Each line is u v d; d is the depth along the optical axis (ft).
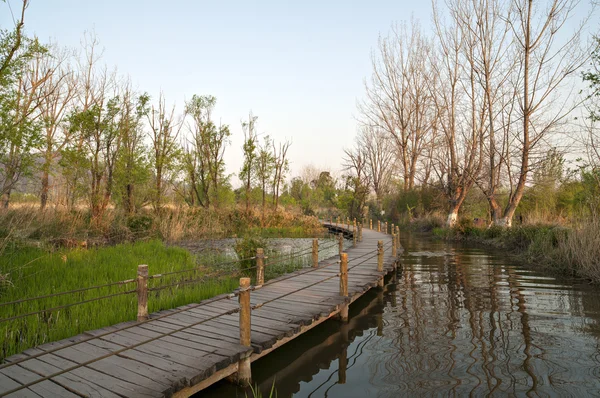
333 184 185.26
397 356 18.98
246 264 39.11
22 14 33.01
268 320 20.99
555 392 14.98
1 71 32.89
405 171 127.34
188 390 14.06
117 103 54.85
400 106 123.34
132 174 60.34
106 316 20.71
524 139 71.31
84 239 44.65
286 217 96.32
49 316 20.89
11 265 28.94
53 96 59.52
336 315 25.63
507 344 20.24
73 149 48.70
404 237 90.58
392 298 31.35
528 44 70.03
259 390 16.06
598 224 39.73
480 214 106.52
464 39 81.92
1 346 16.55
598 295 30.89
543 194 84.43
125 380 13.61
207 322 20.65
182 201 82.64
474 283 36.50
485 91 79.56
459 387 15.52
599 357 18.39
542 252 48.34
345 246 64.44
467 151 86.07
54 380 13.64
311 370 17.97
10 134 33.60
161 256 39.50
